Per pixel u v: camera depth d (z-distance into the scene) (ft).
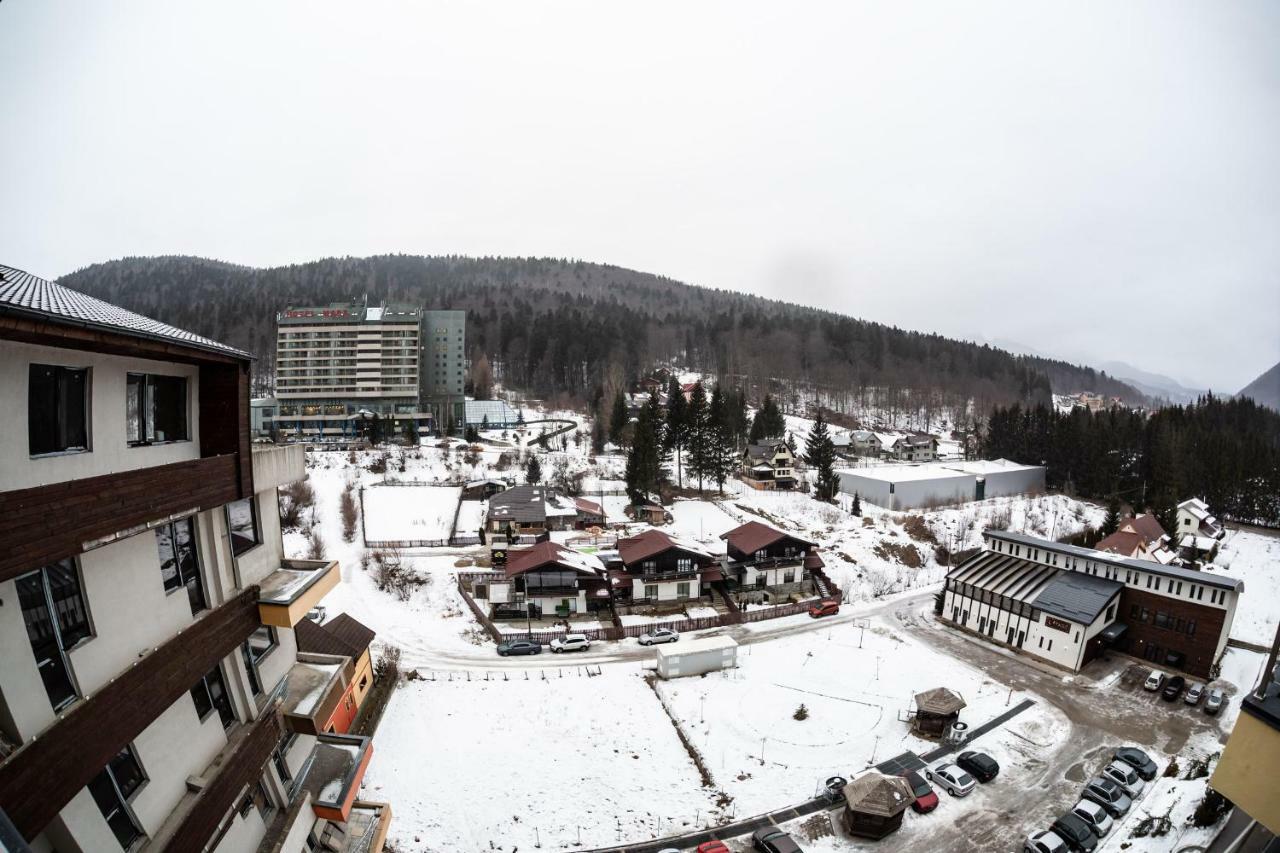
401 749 88.02
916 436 355.56
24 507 21.91
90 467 26.66
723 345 540.93
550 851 71.26
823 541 193.36
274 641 43.93
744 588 154.20
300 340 351.25
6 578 21.06
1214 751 92.43
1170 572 119.14
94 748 25.26
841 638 130.72
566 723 95.96
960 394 510.99
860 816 73.82
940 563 189.88
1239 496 243.19
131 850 28.66
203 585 35.50
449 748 88.74
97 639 26.99
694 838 73.82
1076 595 123.95
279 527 44.50
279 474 43.32
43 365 24.39
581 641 123.54
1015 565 139.54
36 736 22.62
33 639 23.73
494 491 220.64
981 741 94.68
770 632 133.69
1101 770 87.92
